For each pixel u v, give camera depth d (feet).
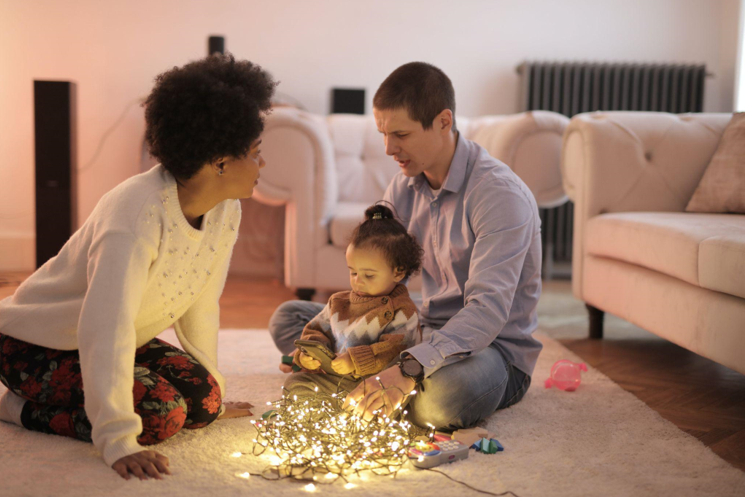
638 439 4.67
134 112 12.97
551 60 13.87
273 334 6.23
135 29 12.92
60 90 11.28
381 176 11.22
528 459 4.25
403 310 4.78
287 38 13.41
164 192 4.07
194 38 13.12
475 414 4.69
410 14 13.66
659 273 6.54
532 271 5.19
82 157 12.92
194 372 4.60
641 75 13.71
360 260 4.72
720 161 7.80
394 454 4.05
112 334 3.77
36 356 4.40
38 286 4.36
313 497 3.58
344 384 4.91
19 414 4.51
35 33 12.63
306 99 13.57
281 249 12.00
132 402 3.89
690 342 5.82
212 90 3.85
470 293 4.75
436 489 3.75
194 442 4.37
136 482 3.67
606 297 7.57
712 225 6.17
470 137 11.66
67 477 3.71
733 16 13.84
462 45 13.82
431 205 5.38
